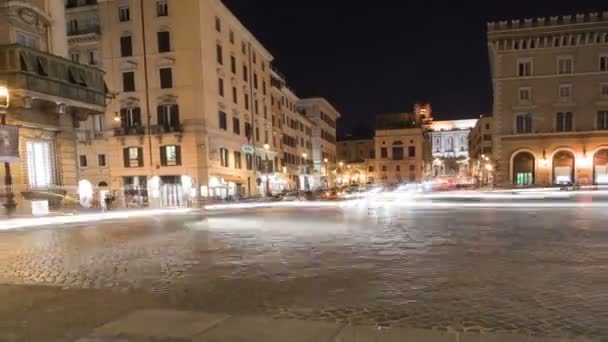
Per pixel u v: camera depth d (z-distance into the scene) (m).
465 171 135.50
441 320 4.80
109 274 7.65
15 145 17.47
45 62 20.72
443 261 8.01
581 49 48.66
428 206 25.83
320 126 84.62
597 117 48.41
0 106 16.81
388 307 5.32
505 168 51.16
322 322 4.78
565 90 49.41
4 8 20.73
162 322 4.88
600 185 47.47
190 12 38.47
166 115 39.19
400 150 97.06
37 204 20.28
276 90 59.91
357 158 120.38
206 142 38.56
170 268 8.06
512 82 50.81
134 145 39.28
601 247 9.26
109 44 40.19
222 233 13.69
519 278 6.59
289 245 10.55
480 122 97.31
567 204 23.75
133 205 31.88
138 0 39.53
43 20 23.00
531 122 50.41
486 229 12.83
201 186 37.53
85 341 4.41
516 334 4.24
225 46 44.03
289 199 41.03
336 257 8.70
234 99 46.28
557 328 4.48
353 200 36.81
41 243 12.27
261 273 7.41
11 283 7.04
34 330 4.75
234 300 5.79
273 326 4.66
